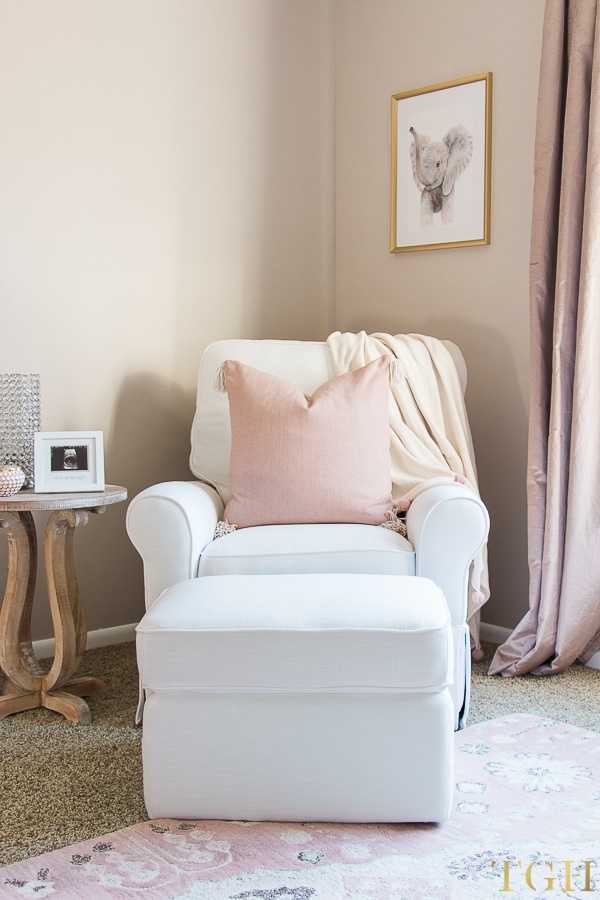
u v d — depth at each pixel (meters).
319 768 1.56
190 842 1.52
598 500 2.35
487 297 2.85
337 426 2.20
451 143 2.91
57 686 2.21
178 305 2.92
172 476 2.94
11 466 2.12
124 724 2.11
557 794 1.69
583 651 2.57
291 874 1.41
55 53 2.53
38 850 1.50
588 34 2.29
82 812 1.64
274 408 2.22
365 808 1.56
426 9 2.97
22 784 1.77
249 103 3.07
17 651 2.17
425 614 1.55
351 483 2.18
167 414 2.91
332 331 3.42
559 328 2.35
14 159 2.47
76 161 2.61
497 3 2.74
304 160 3.28
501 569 2.84
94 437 2.20
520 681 2.43
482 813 1.62
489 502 2.87
